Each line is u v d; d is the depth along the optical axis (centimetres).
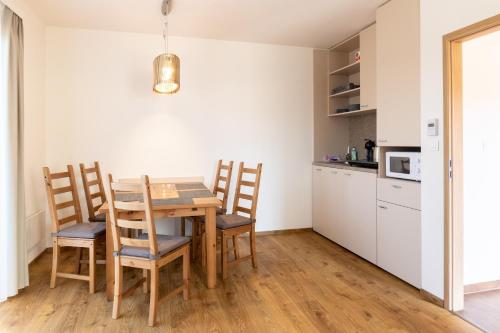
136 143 374
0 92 240
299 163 432
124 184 207
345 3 299
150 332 201
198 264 319
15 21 252
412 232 261
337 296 250
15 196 243
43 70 345
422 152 246
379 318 219
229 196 406
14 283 241
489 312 226
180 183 356
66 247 362
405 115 270
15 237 242
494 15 192
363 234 326
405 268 269
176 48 384
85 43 359
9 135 240
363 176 324
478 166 253
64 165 357
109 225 239
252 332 202
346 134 443
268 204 421
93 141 363
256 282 275
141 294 253
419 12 256
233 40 400
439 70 230
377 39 306
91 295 249
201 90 393
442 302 232
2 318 215
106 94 365
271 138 419
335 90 425
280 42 408
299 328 206
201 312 225
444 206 228
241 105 407
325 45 420
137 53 372
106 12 317
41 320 213
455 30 217
